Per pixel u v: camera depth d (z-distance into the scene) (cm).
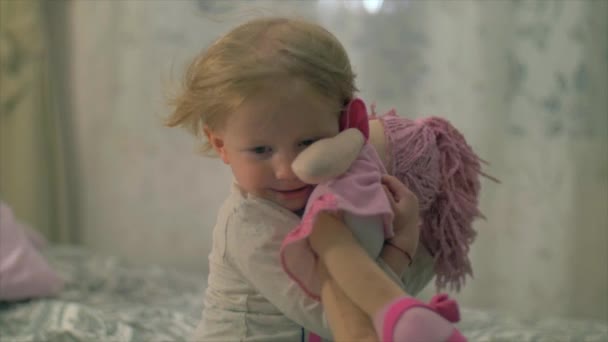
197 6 182
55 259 180
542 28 164
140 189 198
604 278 170
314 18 169
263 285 80
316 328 78
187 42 185
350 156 72
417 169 88
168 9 186
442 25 168
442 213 92
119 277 171
